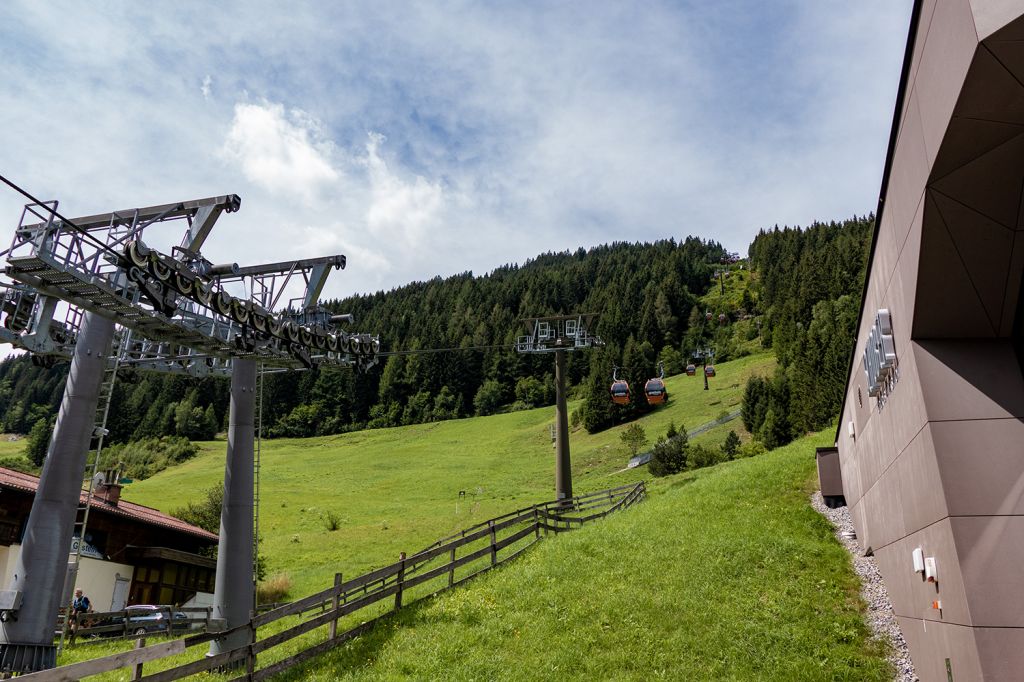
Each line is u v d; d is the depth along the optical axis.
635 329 151.88
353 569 37.38
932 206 9.79
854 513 17.95
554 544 20.17
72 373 15.87
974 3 7.58
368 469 87.38
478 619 14.71
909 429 11.67
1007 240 9.83
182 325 17.67
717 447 71.25
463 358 137.12
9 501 24.34
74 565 21.11
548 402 125.75
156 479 90.38
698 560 16.72
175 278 16.64
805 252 152.00
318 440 118.00
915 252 10.55
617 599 14.94
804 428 67.38
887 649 12.48
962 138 8.86
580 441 92.12
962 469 9.98
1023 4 7.17
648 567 16.69
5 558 23.98
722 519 19.94
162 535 31.94
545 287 180.62
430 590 17.83
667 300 158.38
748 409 77.94
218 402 126.06
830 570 15.66
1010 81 7.93
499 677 12.03
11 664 13.63
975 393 10.42
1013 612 9.04
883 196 12.81
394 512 59.47
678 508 21.83
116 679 15.14
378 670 12.55
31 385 133.88
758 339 136.88
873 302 14.22
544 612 14.77
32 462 101.06
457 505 60.22
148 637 22.36
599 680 11.91
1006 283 10.25
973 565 9.43
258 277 21.75
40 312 18.44
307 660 13.29
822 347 87.12
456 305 180.50
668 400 101.31
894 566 13.33
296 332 21.11
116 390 123.19
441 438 107.19
